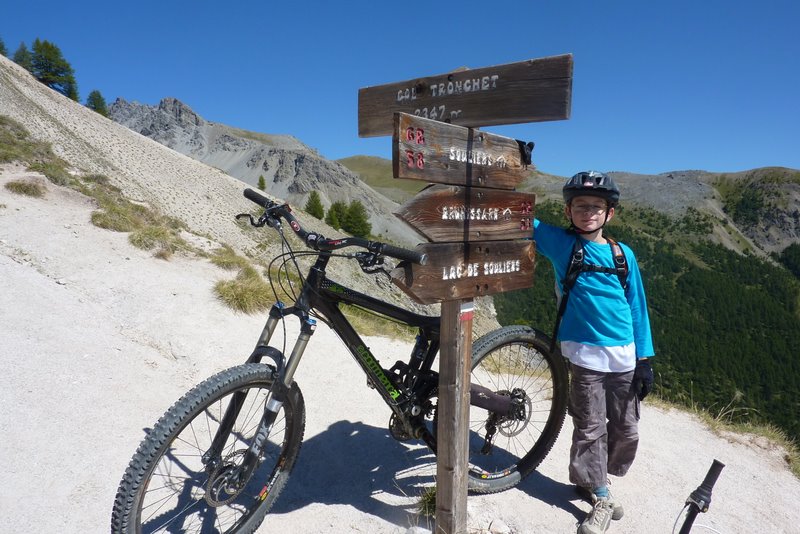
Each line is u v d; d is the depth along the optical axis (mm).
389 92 2412
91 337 4184
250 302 5688
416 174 1899
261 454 2297
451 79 2186
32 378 3316
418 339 2750
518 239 2555
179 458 2818
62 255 6242
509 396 3035
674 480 3516
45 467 2568
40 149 14461
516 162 2504
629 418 2746
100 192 11070
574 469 2742
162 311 5129
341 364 4754
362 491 2885
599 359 2648
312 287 2330
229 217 48125
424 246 2049
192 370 4266
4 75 54562
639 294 2680
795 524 3230
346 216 111125
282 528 2492
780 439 4477
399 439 2896
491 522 2631
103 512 2387
